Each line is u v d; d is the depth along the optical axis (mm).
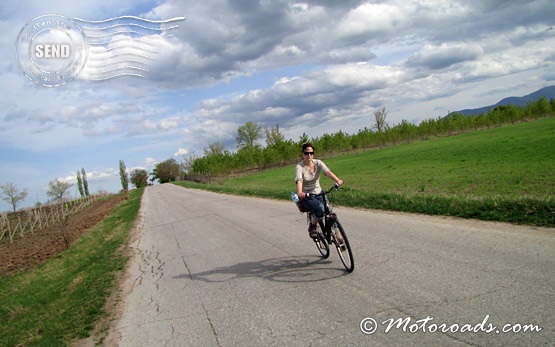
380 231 8500
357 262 6449
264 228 11570
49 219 36125
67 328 5891
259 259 7984
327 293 5297
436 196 11102
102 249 13805
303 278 6172
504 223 7617
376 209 11602
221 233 12180
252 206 18188
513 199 8672
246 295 5895
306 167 6457
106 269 9836
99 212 38500
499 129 53562
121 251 12633
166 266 9172
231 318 5098
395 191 15406
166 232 15180
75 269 11242
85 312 6520
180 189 56906
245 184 38125
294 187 24797
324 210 6406
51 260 14938
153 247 12312
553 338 3297
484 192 12570
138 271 9219
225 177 68000
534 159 20000
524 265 5086
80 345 5176
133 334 5262
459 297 4418
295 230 10438
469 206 9117
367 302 4746
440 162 27219
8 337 6277
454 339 3564
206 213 18859
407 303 4508
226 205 20969
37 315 7180
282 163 70438
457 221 8430
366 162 39031
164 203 32531
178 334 4949
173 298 6535
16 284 11711
